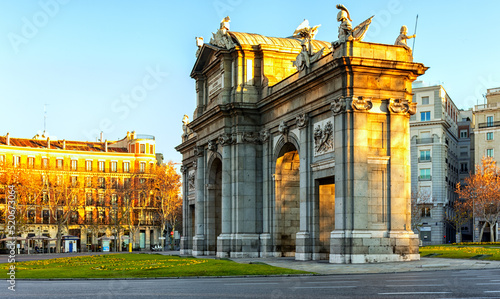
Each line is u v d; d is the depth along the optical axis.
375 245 42.44
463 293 19.45
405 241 43.00
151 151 139.62
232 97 58.53
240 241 56.62
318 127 47.94
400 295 19.41
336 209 43.69
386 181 43.69
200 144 67.56
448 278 25.83
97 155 133.88
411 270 33.75
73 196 119.88
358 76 43.62
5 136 130.62
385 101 44.22
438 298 18.33
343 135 43.62
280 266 39.94
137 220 134.62
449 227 118.75
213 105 63.19
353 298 18.84
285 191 56.06
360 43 44.41
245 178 57.62
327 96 46.03
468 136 131.88
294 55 59.53
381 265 38.56
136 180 132.88
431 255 46.84
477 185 98.31
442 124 112.88
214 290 23.06
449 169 119.19
